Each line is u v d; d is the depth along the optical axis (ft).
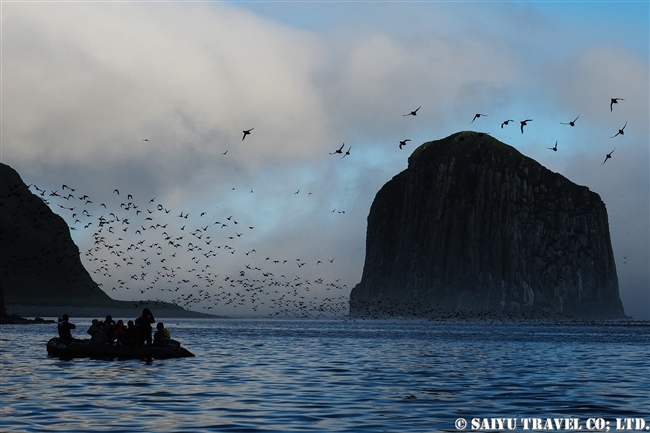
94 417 86.53
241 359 186.19
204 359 181.37
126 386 117.60
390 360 191.01
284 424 83.35
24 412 89.66
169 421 84.33
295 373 146.00
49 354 185.16
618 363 185.78
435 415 91.30
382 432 79.36
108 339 180.55
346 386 122.01
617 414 93.50
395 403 101.40
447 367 167.02
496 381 133.39
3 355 189.37
